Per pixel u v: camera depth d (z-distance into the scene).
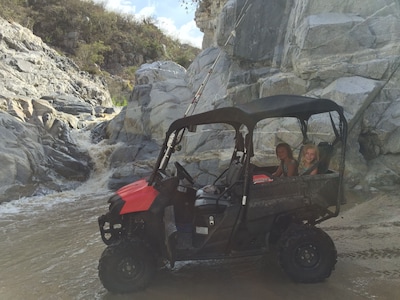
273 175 4.46
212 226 3.84
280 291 3.66
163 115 11.72
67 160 10.47
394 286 3.59
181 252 3.81
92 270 4.48
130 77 33.75
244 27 10.26
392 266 4.03
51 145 10.85
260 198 3.83
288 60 9.43
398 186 7.12
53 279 4.30
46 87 18.48
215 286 3.84
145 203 3.92
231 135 9.84
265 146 8.55
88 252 5.14
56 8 32.91
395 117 7.56
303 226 3.84
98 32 35.78
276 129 8.44
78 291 3.94
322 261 3.75
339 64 8.28
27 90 16.42
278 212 3.83
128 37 38.03
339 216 5.95
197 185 4.74
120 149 11.30
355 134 7.75
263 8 10.21
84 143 12.33
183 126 4.28
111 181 10.02
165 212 3.88
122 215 4.02
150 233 3.95
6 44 18.92
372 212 5.95
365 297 3.43
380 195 6.80
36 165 9.76
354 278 3.81
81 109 16.36
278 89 9.09
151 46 38.38
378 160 7.73
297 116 4.69
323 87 8.60
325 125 7.49
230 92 10.37
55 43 31.83
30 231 6.27
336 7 8.83
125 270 3.74
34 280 4.29
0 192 8.53
